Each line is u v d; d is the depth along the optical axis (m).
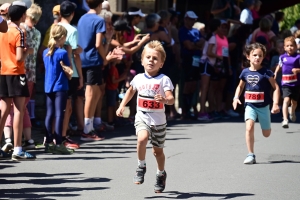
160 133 17.33
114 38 30.36
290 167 21.52
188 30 34.94
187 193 17.69
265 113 22.59
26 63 25.00
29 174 19.98
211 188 18.33
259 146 25.78
